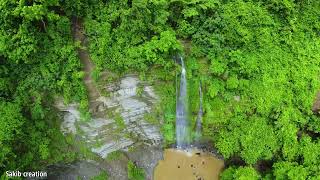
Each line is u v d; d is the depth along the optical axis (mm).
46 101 14789
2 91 14156
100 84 14805
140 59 14242
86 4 14406
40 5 12727
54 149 15539
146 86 15023
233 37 14797
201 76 15156
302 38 15352
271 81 15055
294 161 15219
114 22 14508
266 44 15117
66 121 15406
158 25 14383
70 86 14391
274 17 15375
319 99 15438
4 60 14148
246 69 14828
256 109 15227
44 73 14148
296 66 15172
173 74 14922
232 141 15273
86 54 14703
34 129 14930
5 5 12750
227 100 15234
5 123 13695
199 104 15570
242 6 14992
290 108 15234
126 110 15562
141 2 13836
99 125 15586
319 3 15547
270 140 15219
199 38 14773
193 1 14547
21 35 13227
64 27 14102
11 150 14062
